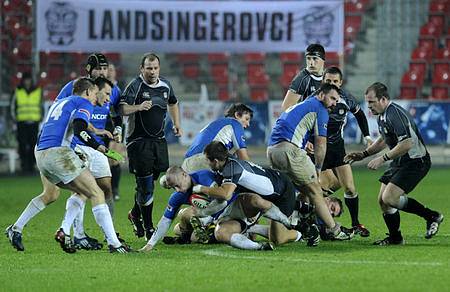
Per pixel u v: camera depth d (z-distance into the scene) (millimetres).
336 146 44906
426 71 101062
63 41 87875
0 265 34969
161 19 89500
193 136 88000
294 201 39000
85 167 37969
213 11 90000
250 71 102625
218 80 103062
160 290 29312
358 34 104438
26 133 81812
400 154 39125
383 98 39656
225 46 90312
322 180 45469
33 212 39469
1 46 97812
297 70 102500
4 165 88625
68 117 37656
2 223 50469
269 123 87938
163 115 44938
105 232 38094
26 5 99688
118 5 88625
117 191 61594
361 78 101188
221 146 37156
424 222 48875
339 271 32469
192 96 101438
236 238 38438
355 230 43844
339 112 44281
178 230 41250
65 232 38125
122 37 89062
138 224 44625
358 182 73688
